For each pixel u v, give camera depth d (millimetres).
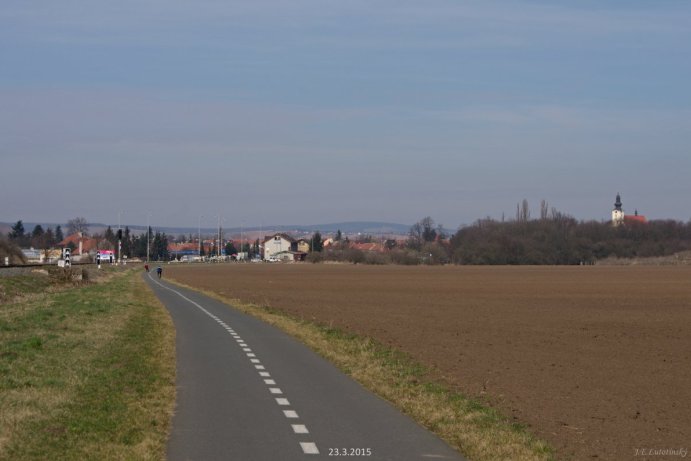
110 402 16109
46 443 12539
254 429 14328
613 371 24828
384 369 23188
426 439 13797
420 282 105562
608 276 131625
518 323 43781
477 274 141875
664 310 55844
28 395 16500
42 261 164125
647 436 15266
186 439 13422
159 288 83188
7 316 36969
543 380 22375
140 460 11664
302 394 18391
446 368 24609
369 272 153875
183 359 24984
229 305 56250
